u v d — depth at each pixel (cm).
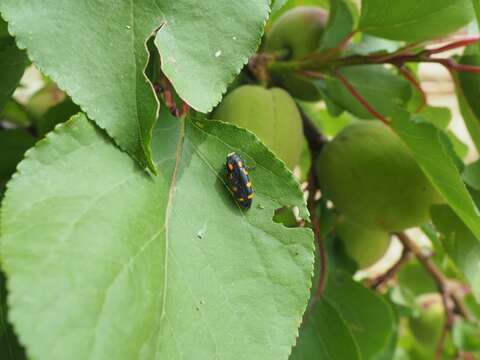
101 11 12
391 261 53
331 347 18
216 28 12
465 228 18
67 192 11
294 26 20
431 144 15
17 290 10
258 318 12
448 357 30
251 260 12
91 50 12
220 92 12
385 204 18
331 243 21
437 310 30
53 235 11
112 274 11
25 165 11
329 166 19
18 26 11
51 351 9
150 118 12
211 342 12
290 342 12
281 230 13
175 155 13
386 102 20
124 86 12
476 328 26
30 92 29
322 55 20
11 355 12
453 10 17
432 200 18
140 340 11
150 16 12
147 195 12
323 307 19
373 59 19
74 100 11
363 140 19
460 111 19
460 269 18
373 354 20
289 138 17
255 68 19
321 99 22
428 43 19
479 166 17
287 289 12
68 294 10
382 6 18
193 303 12
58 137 11
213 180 13
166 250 12
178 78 12
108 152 12
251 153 13
